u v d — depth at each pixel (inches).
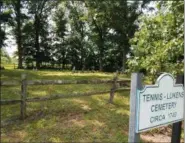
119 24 1222.9
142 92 99.7
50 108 310.8
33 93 408.8
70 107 321.4
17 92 410.6
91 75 871.1
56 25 1582.2
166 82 110.7
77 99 369.4
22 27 1477.6
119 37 1278.3
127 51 1284.4
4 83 245.9
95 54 1514.5
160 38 252.4
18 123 250.2
